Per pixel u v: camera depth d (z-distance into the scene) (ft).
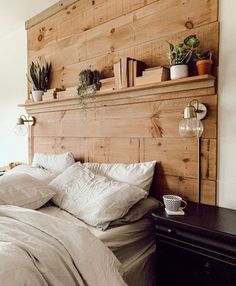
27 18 9.63
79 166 6.71
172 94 5.65
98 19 7.36
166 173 5.84
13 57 10.81
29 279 3.15
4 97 11.43
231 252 3.70
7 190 5.67
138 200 5.20
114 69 6.57
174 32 5.75
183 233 4.18
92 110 7.45
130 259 4.74
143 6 6.31
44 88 8.82
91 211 4.99
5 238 3.69
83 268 3.54
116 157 6.88
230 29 4.94
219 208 4.93
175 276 4.33
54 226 4.16
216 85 5.07
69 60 8.24
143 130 6.26
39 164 8.23
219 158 5.08
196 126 4.85
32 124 9.61
